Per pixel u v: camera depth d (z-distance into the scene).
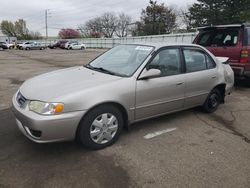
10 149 3.74
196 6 37.06
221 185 3.09
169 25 62.12
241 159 3.68
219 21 33.28
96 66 4.62
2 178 3.09
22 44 46.19
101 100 3.58
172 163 3.51
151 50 4.36
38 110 3.31
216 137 4.37
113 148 3.86
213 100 5.50
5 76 10.43
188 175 3.26
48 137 3.32
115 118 3.85
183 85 4.65
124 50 4.74
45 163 3.41
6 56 25.25
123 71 4.17
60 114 3.32
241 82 8.51
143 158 3.61
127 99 3.88
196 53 5.04
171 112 4.68
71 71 4.48
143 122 4.89
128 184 3.04
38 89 3.62
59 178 3.11
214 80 5.27
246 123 5.07
